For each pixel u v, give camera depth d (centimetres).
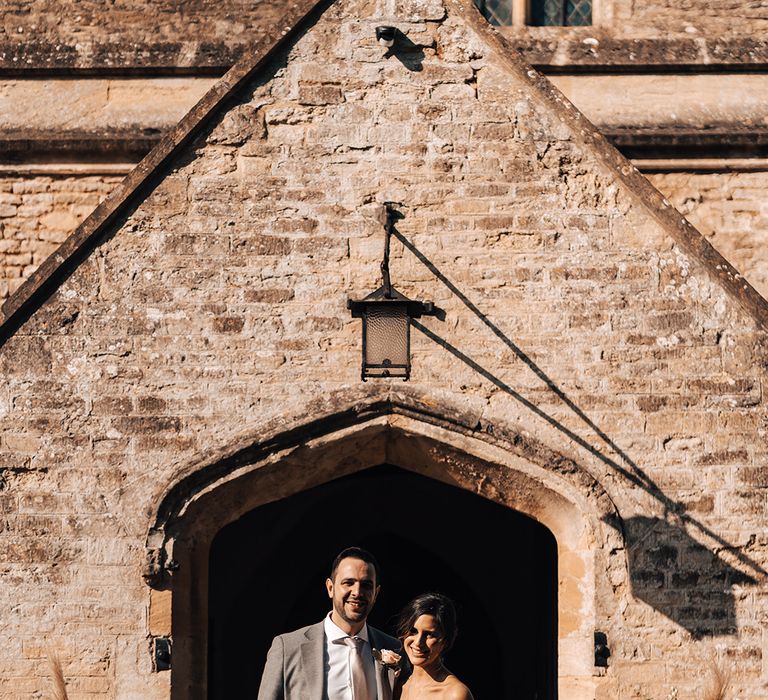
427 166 945
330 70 953
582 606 916
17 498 912
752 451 922
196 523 924
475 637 1408
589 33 1271
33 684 896
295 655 702
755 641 908
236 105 948
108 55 1246
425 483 1377
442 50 957
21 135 1224
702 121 1245
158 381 923
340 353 929
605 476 920
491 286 936
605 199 942
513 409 927
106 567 907
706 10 1275
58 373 921
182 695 910
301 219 940
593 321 933
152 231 934
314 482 958
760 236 1226
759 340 928
